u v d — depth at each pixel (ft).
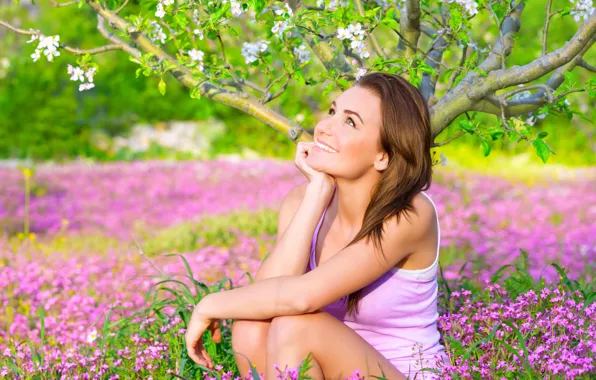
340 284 7.76
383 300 8.32
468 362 8.29
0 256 21.29
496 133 9.52
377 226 7.86
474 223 28.17
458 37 9.64
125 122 55.16
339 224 8.80
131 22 10.48
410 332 8.53
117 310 15.11
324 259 8.79
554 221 30.19
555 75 10.56
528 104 10.42
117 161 50.78
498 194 36.70
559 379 7.65
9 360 10.21
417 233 8.00
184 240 25.72
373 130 8.03
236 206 32.58
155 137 54.75
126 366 9.77
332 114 8.38
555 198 35.86
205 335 9.29
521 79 9.58
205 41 13.24
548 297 9.90
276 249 8.30
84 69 10.17
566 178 44.60
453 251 23.30
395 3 10.49
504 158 53.31
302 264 8.23
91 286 17.95
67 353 10.59
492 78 9.73
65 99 51.98
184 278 19.13
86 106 53.98
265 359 8.11
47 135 50.96
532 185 41.14
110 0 10.80
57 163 48.78
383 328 8.52
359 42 9.41
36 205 33.50
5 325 15.01
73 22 54.60
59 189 37.78
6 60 53.83
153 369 9.20
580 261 22.03
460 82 10.07
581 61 10.51
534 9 42.83
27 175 24.97
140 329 11.20
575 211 32.30
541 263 22.09
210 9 10.06
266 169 44.62
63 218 31.12
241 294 7.97
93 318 15.06
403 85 8.14
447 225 27.48
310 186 8.43
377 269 7.91
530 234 26.50
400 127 7.98
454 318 9.40
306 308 7.67
